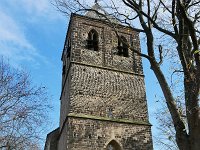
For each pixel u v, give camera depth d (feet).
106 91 88.53
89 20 103.40
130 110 87.04
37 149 58.65
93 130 78.95
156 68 32.01
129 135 81.41
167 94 30.35
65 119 83.56
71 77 87.56
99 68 93.15
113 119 82.89
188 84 28.89
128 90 91.35
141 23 34.55
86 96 85.25
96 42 99.96
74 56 92.68
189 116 27.55
